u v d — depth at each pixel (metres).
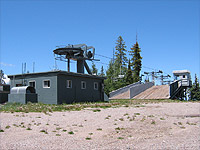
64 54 28.19
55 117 12.20
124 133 8.98
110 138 8.06
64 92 22.89
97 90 28.67
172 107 17.72
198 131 9.55
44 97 22.69
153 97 34.72
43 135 8.20
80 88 25.48
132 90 37.09
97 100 28.36
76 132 8.93
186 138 8.20
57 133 8.65
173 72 45.62
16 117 11.71
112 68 49.69
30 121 10.84
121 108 16.59
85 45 30.50
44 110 15.08
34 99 21.70
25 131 8.79
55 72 22.08
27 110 14.92
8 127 9.34
